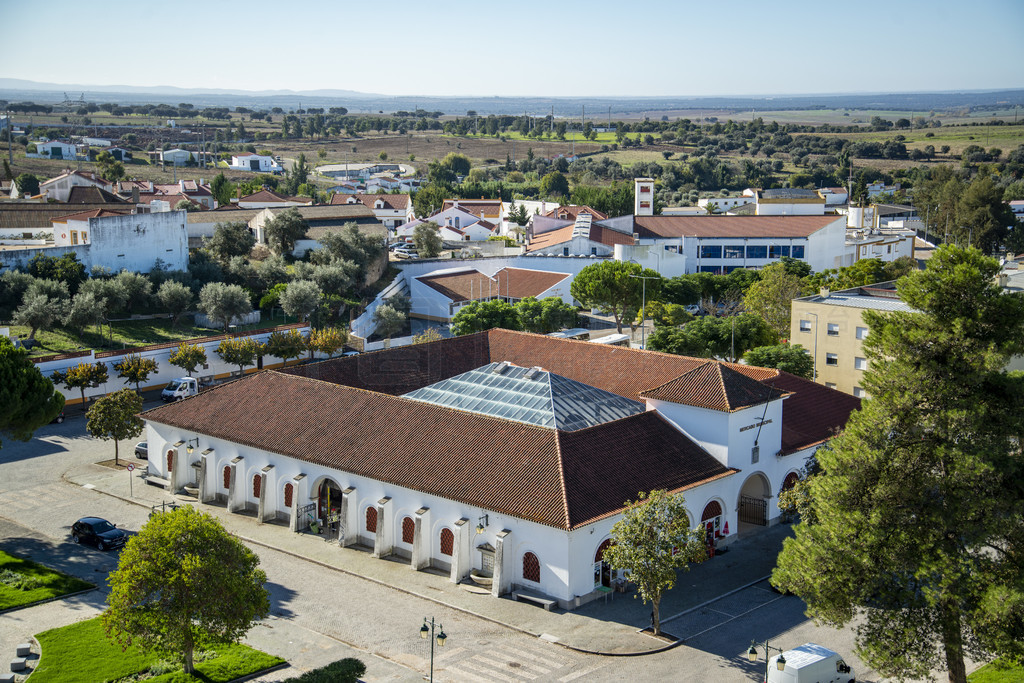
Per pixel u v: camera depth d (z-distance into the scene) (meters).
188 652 45.84
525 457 59.91
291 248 146.00
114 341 109.88
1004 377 45.22
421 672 47.47
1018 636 41.25
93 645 49.38
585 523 54.28
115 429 77.25
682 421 66.88
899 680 44.47
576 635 51.66
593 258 159.88
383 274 149.50
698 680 46.75
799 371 92.69
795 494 62.47
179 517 44.75
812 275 155.75
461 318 116.00
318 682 44.16
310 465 66.56
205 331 118.06
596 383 78.88
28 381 68.56
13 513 69.44
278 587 57.81
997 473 43.62
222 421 72.88
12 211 141.12
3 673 47.19
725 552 63.94
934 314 46.62
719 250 175.25
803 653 45.75
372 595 56.81
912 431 45.75
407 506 61.56
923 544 43.66
